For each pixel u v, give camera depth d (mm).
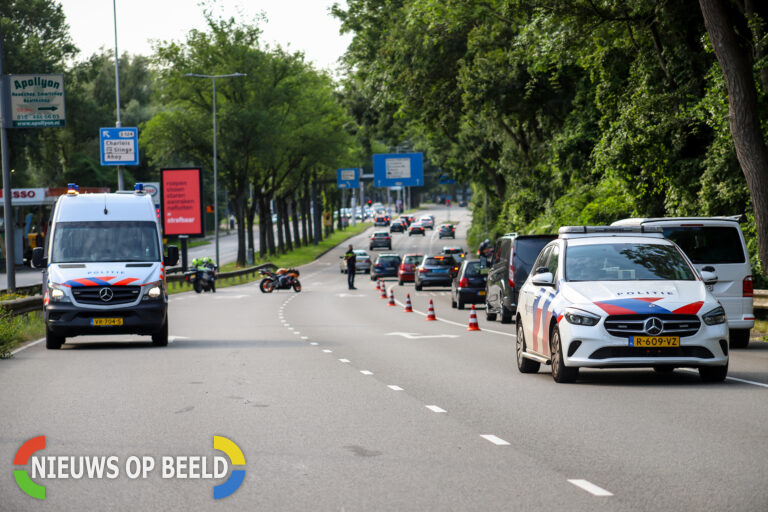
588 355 14438
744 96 24453
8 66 92250
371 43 60469
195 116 85375
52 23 99500
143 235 23484
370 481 8383
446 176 82812
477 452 9703
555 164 48125
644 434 10617
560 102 49219
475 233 105188
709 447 9820
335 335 26266
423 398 13719
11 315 26422
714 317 14562
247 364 18531
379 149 137250
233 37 87062
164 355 20500
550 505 7480
